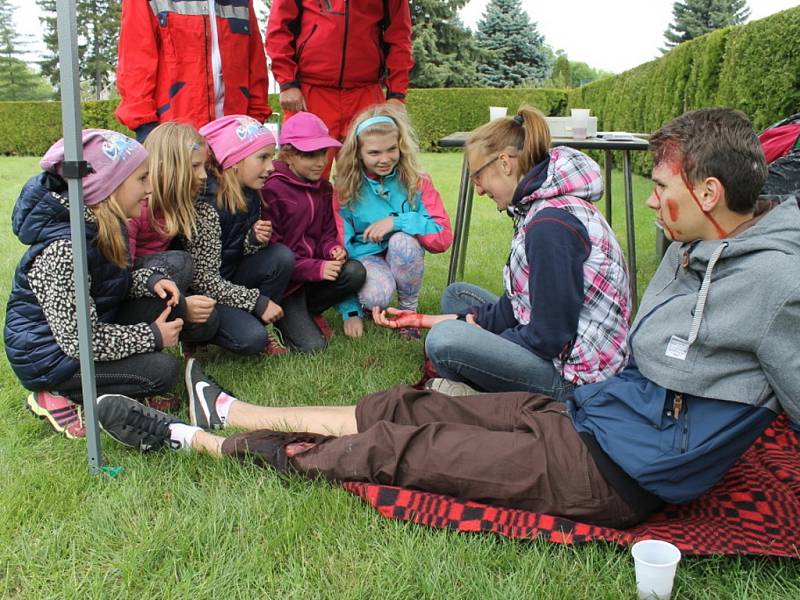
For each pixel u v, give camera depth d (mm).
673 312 1637
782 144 3047
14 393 2645
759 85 6449
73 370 2287
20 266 2246
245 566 1653
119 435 2113
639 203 8086
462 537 1756
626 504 1735
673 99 9086
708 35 7855
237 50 3791
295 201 3363
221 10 3707
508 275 2498
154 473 2051
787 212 1536
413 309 3598
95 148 2172
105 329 2311
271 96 16547
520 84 29266
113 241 2256
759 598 1571
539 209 2191
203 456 2123
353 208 3535
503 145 2273
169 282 2537
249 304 2998
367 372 2939
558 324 2154
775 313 1461
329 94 4156
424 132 18250
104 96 40562
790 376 1483
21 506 1889
